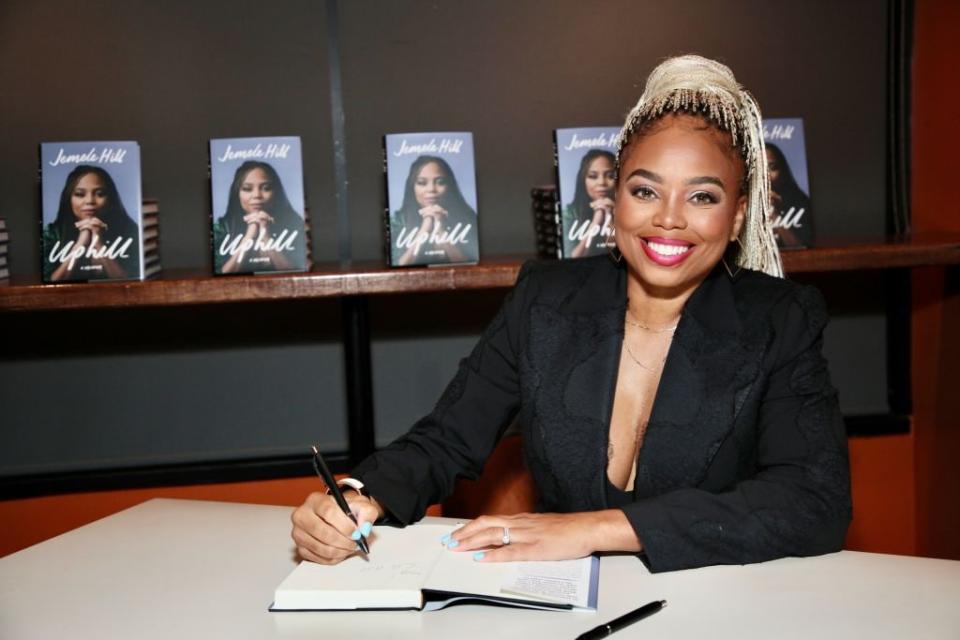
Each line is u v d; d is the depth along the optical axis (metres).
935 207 2.57
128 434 2.57
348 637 1.03
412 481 1.43
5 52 2.42
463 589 1.10
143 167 2.48
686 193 1.37
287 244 2.17
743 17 2.62
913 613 1.06
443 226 2.20
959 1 2.39
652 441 1.41
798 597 1.11
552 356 1.50
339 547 1.20
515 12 2.54
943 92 2.49
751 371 1.40
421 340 2.63
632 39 2.58
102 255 2.12
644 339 1.52
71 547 1.35
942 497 2.59
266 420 2.61
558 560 1.21
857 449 2.71
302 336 2.60
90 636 1.05
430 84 2.54
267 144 2.18
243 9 2.47
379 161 2.55
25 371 2.53
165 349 2.57
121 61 2.45
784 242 2.28
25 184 2.45
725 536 1.22
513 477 1.71
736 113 1.43
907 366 2.72
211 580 1.21
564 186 2.21
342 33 2.50
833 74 2.66
